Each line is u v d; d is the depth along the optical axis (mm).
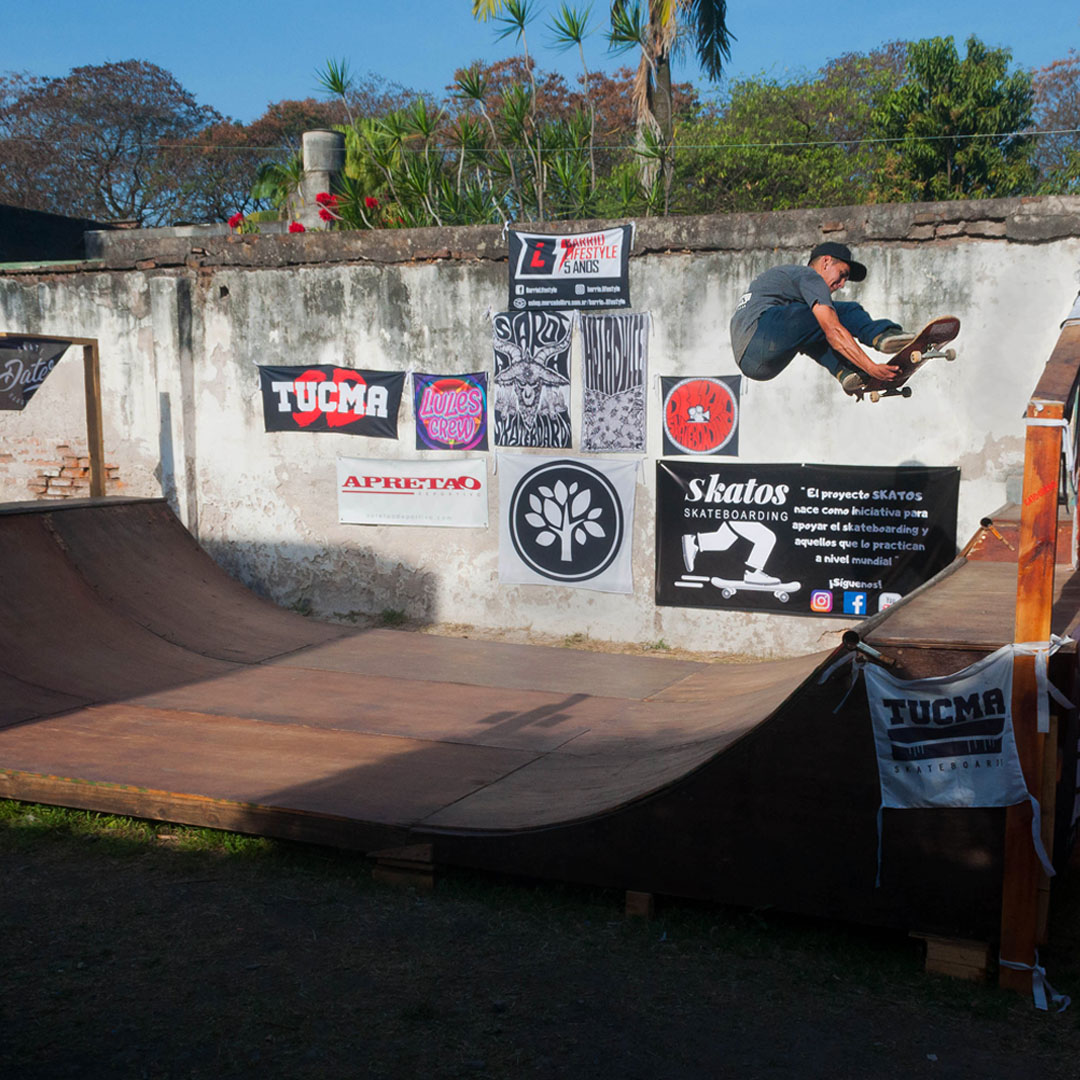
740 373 8281
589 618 9031
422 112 11367
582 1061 3180
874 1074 3123
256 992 3572
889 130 19812
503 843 4352
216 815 4844
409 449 9461
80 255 20281
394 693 7164
